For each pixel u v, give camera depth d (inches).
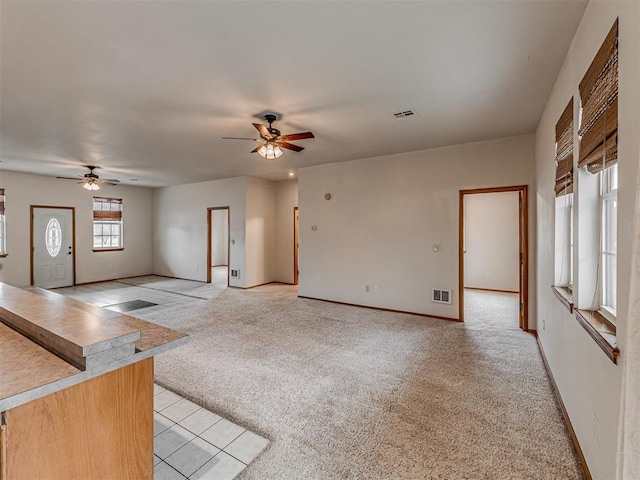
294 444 84.2
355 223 230.5
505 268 289.9
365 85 114.7
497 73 106.5
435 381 117.6
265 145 143.3
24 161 232.7
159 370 127.0
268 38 87.3
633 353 39.8
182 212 350.0
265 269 323.3
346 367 129.9
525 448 81.9
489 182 182.4
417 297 206.7
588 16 74.8
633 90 49.4
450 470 74.7
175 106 132.1
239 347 151.7
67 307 64.4
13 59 96.8
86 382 47.4
